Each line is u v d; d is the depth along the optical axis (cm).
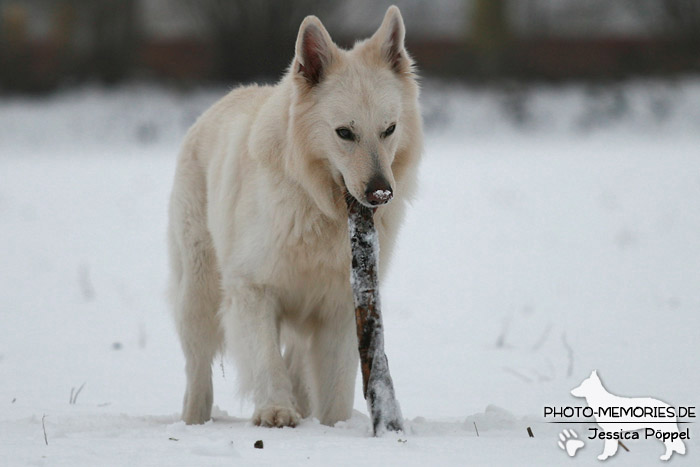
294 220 792
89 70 6044
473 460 566
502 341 1197
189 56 6356
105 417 817
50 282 1706
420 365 1098
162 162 4000
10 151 4897
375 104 782
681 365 1034
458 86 5959
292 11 5897
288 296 831
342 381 836
